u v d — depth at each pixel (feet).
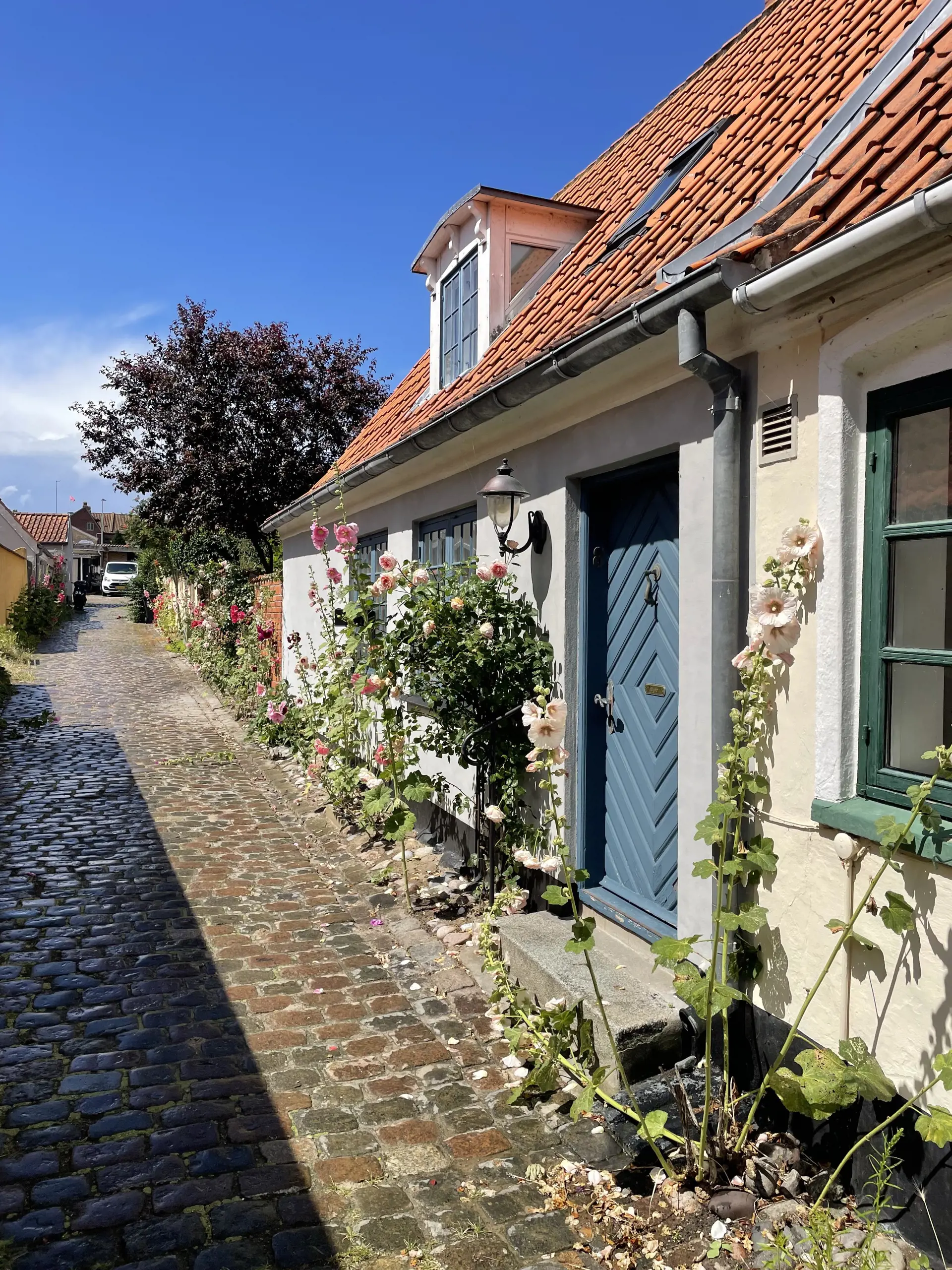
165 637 93.09
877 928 8.98
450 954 15.80
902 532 9.12
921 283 8.47
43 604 93.04
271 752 35.22
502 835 17.52
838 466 9.48
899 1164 8.23
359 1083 11.82
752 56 22.06
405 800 23.66
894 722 9.36
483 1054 12.63
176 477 59.36
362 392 62.44
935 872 8.33
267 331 61.26
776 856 10.05
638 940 13.84
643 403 13.37
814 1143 9.77
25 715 43.55
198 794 28.76
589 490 15.56
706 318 10.73
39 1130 10.61
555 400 15.12
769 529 10.66
